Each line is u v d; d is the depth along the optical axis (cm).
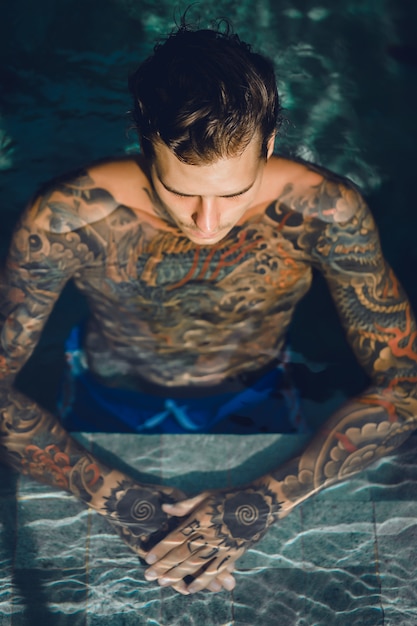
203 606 184
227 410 202
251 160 136
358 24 288
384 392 189
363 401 190
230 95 129
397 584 188
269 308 189
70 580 187
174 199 144
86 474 187
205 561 183
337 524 194
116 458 199
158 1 286
